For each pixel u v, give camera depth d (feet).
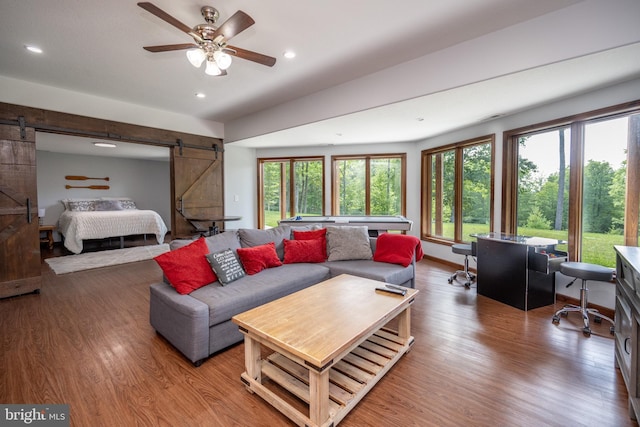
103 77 10.82
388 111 11.21
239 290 7.69
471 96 9.57
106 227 19.16
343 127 13.87
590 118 9.49
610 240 9.45
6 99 10.71
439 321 8.75
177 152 15.90
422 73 9.30
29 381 5.90
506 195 12.39
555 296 10.35
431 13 7.03
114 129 13.57
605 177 9.50
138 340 7.62
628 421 4.91
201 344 6.48
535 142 11.57
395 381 5.97
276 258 10.02
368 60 9.53
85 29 7.64
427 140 16.78
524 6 6.77
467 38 8.20
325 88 12.11
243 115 16.31
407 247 10.36
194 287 7.59
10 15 6.98
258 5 6.70
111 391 5.65
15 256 10.65
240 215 19.44
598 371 6.28
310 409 4.71
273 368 5.96
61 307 9.79
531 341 7.56
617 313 6.45
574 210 10.18
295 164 20.26
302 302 6.56
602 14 6.40
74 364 6.51
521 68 7.46
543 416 5.02
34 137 11.22
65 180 22.79
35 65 9.76
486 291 10.81
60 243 21.77
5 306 9.85
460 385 5.85
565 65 7.29
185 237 16.37
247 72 10.41
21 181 10.82
